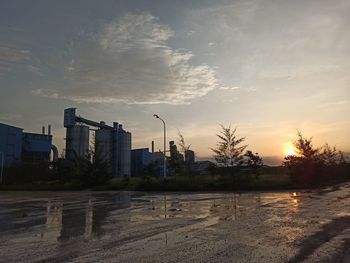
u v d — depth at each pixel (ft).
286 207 65.00
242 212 58.08
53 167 228.22
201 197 93.81
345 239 36.27
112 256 29.66
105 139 324.19
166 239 36.63
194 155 163.94
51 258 29.19
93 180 168.25
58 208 72.54
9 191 157.48
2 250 32.37
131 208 68.95
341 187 136.67
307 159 140.05
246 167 136.36
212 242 34.83
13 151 280.92
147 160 371.15
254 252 30.68
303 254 30.09
